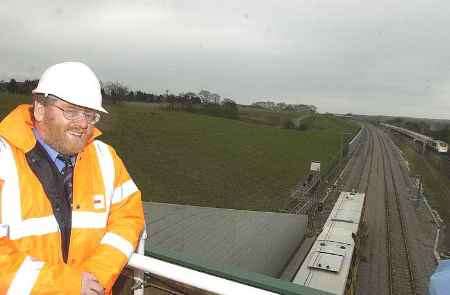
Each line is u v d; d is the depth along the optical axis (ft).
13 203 6.59
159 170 137.28
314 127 456.45
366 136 473.67
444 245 121.08
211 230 60.64
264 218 78.95
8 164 6.74
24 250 6.63
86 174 7.73
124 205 8.38
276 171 188.96
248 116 433.07
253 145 229.45
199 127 238.48
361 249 103.76
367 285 91.04
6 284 5.89
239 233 66.03
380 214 153.17
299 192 157.99
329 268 59.52
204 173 149.18
